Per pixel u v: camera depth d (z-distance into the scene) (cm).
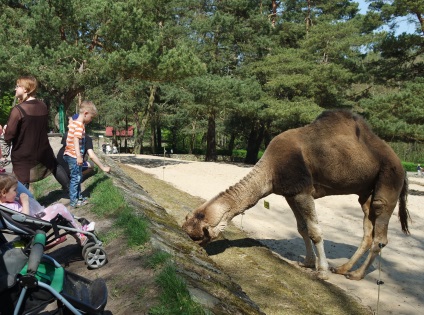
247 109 2920
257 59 3562
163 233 648
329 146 819
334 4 3969
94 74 1922
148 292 420
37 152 630
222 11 3525
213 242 924
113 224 621
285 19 3775
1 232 402
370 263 853
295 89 3112
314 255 869
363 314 672
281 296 670
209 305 411
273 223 1250
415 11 2447
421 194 2134
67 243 588
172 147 5641
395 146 5044
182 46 2081
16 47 1808
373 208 855
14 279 329
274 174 811
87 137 737
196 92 3023
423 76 2552
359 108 3127
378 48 2733
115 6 1891
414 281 870
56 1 1839
